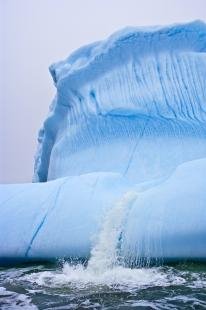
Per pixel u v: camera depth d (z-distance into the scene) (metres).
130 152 9.36
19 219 7.61
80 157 10.41
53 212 7.41
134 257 6.06
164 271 5.64
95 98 10.66
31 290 5.03
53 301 4.48
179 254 5.81
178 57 9.91
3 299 4.64
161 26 9.90
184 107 9.44
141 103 9.76
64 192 7.85
